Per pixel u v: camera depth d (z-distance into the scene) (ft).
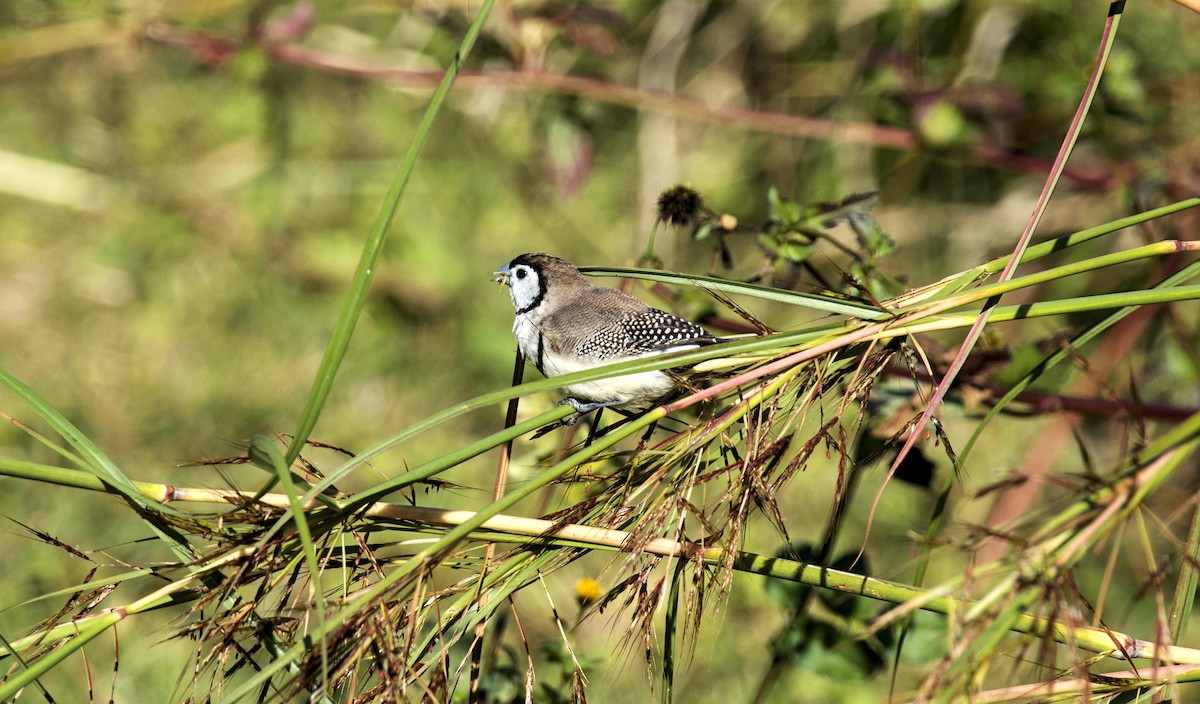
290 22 36.94
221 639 17.21
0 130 51.44
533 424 17.15
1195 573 16.79
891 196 45.44
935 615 24.31
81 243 48.60
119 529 37.81
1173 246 17.80
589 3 35.63
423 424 16.63
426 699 16.47
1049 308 17.38
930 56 44.60
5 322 45.68
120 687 33.06
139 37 39.63
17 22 41.81
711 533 17.44
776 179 47.57
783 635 25.43
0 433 41.37
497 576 17.61
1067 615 14.61
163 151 51.06
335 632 16.14
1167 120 39.58
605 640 33.09
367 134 50.44
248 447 17.16
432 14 36.65
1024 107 34.42
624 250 47.50
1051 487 34.63
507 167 49.57
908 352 19.01
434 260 47.24
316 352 45.65
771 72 48.80
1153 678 15.38
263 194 49.47
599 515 17.99
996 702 17.28
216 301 47.19
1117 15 18.52
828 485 38.78
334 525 17.56
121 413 42.80
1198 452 35.65
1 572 35.96
